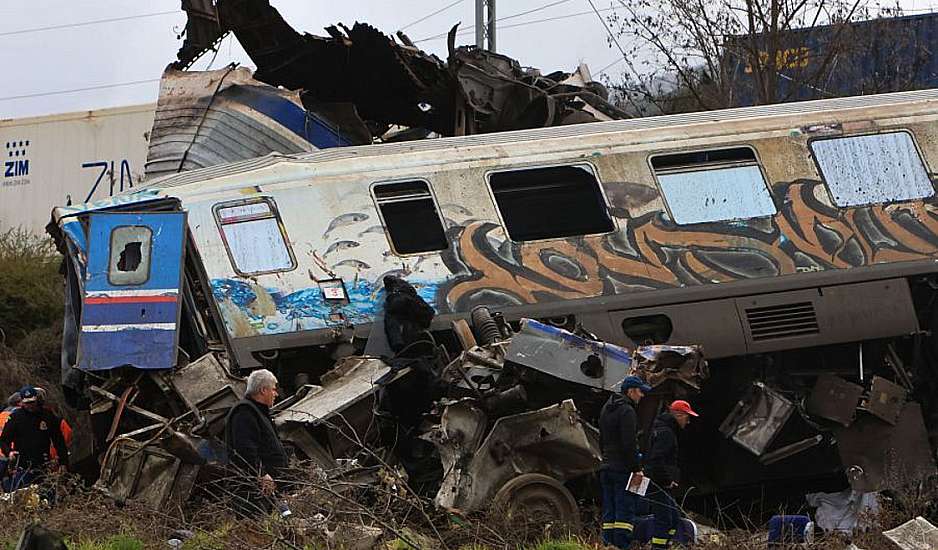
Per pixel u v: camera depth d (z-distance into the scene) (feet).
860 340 108.99
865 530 86.63
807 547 75.00
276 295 103.24
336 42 147.84
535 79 155.94
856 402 104.94
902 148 115.24
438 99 151.12
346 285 104.47
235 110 139.33
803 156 113.91
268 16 146.41
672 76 227.81
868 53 221.46
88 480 109.91
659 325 107.04
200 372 96.84
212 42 149.59
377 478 84.02
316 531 70.85
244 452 75.15
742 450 106.01
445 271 105.91
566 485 93.66
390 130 171.32
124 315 99.09
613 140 112.78
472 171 110.01
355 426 91.15
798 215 111.24
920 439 105.19
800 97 222.07
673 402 86.63
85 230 103.50
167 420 93.45
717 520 108.99
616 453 77.51
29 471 97.30
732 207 111.04
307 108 144.05
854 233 111.04
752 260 109.19
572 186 111.24
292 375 103.24
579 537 81.10
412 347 93.04
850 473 104.73
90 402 106.11
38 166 230.89
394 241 107.24
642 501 77.87
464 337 100.83
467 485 84.58
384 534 72.54
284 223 105.81
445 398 90.22
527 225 110.42
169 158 138.21
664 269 108.06
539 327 90.02
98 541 74.95
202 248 104.17
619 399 78.28
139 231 101.76
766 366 109.09
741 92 224.94
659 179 111.45
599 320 105.91
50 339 187.52
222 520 76.64
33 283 194.08
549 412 86.38
